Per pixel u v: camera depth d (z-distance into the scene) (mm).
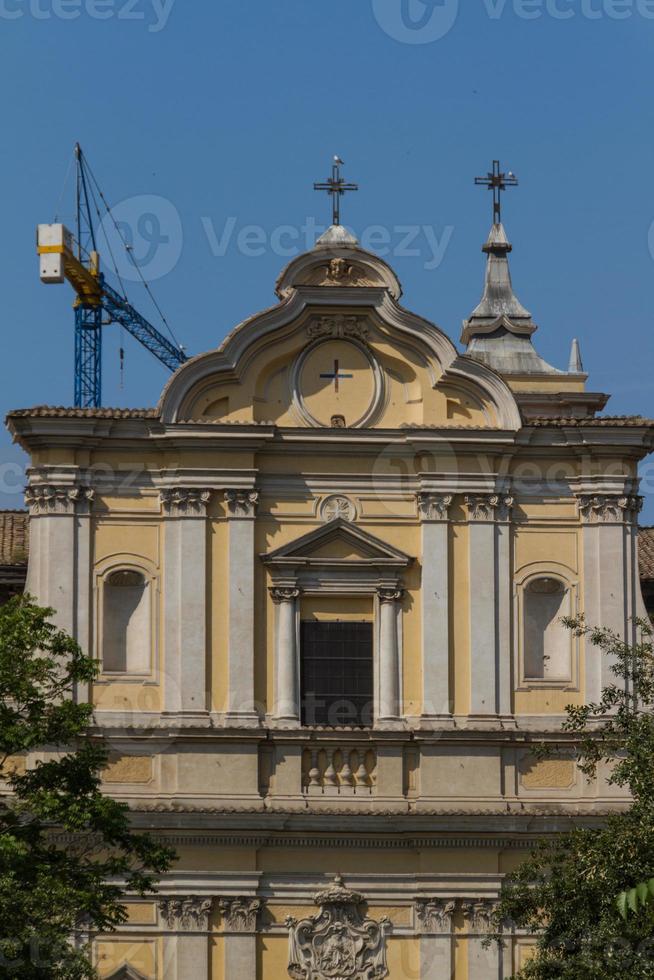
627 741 77562
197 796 88438
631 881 74375
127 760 88938
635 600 92000
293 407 91812
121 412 90438
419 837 88625
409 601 91188
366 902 88688
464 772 89812
